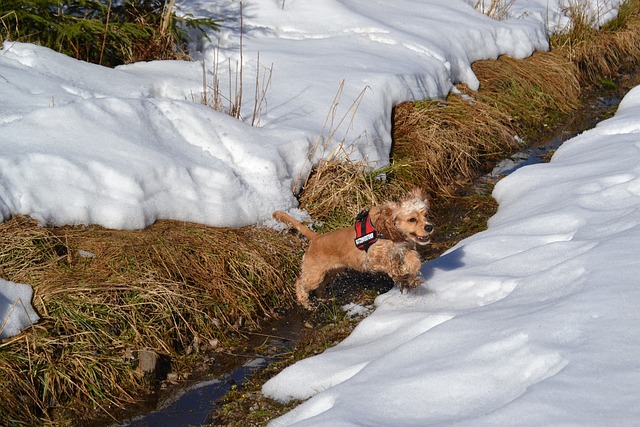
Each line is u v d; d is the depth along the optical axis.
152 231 5.11
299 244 5.55
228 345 4.68
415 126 7.39
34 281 4.43
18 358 3.99
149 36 7.54
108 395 4.11
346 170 6.14
